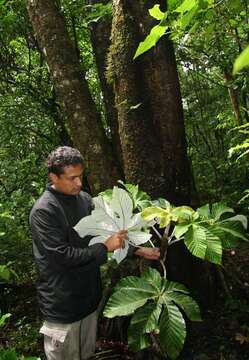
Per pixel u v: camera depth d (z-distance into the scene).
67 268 1.98
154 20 2.44
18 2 4.04
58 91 2.79
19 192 4.34
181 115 2.64
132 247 2.05
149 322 1.80
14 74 4.71
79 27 4.36
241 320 2.86
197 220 1.84
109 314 1.81
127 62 2.51
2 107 4.49
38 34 2.80
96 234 1.83
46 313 2.14
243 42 4.01
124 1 2.49
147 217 1.77
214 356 2.61
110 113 3.06
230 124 4.66
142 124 2.56
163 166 2.60
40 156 4.65
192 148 6.12
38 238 1.99
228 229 1.80
